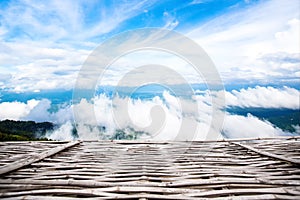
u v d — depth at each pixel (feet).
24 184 5.87
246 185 5.80
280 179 6.15
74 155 8.95
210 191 5.45
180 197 5.24
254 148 9.24
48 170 7.07
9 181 5.91
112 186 5.93
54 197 5.10
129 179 6.39
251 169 7.04
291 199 4.99
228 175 6.51
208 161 7.99
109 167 7.41
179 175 6.65
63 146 9.78
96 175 6.76
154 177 6.55
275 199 5.02
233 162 7.75
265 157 8.16
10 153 9.06
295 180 6.00
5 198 5.02
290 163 7.29
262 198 5.04
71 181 6.02
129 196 5.27
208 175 6.49
